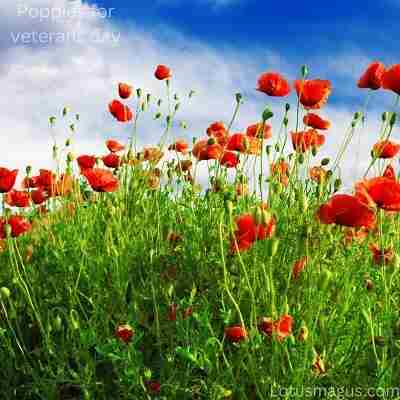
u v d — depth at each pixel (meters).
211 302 1.33
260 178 1.60
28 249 1.60
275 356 1.05
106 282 1.50
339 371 1.11
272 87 1.50
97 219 1.82
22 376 1.33
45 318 1.42
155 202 1.92
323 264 1.28
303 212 1.33
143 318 1.33
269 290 1.13
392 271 1.13
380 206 1.05
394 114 1.37
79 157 1.92
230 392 1.05
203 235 1.58
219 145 1.62
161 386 1.13
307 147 1.58
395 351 1.14
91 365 1.20
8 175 1.41
